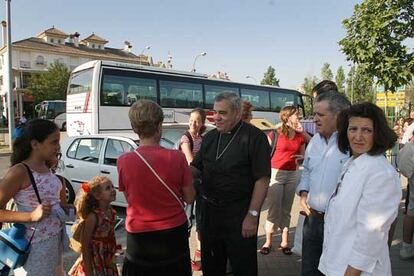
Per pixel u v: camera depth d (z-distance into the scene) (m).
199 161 3.42
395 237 5.65
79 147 8.45
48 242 2.73
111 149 7.94
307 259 3.26
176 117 15.05
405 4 6.42
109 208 3.62
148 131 2.70
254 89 18.52
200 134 4.78
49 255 2.74
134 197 2.67
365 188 2.21
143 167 2.64
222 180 3.17
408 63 6.40
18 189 2.65
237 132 3.16
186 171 2.79
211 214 3.26
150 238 2.66
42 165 2.79
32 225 2.68
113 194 3.60
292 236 5.95
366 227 2.17
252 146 3.09
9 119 20.25
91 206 3.47
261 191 3.06
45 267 2.72
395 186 2.19
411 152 4.67
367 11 6.58
